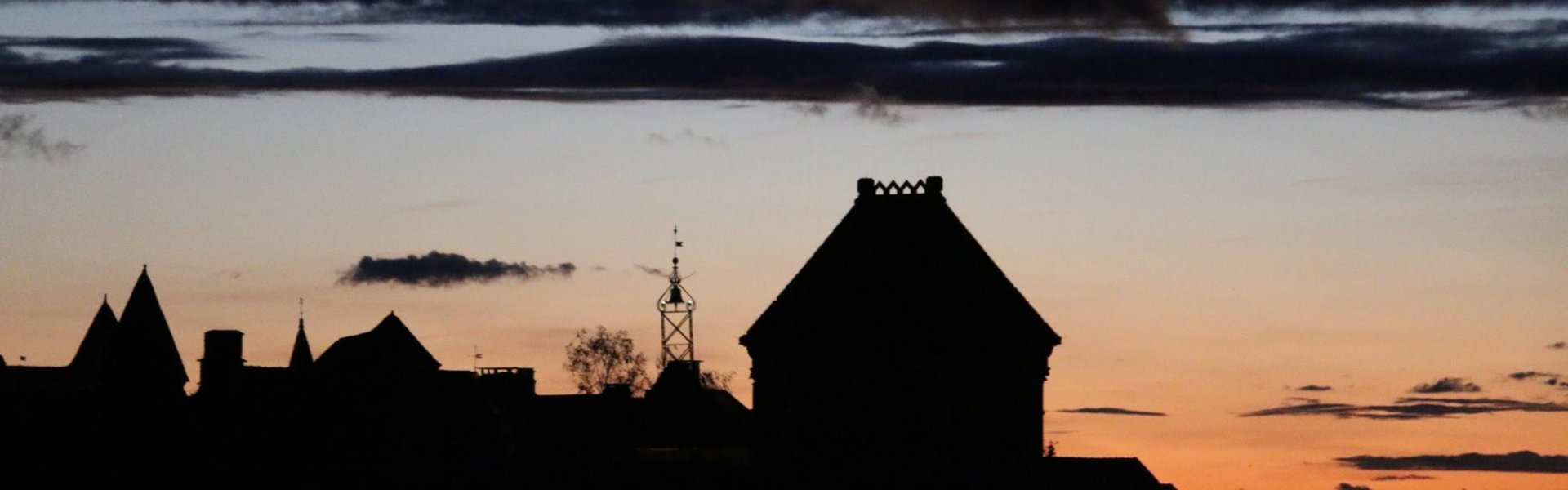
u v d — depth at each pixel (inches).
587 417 5226.4
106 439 5113.2
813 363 4224.9
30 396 5290.4
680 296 5861.2
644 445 5132.9
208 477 4970.5
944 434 4200.3
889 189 4269.2
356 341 5147.6
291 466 4943.4
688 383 5438.0
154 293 5944.9
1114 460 4495.6
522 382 5556.1
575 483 4694.9
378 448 4968.0
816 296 4239.7
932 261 4234.7
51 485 4985.2
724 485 4485.7
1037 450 4222.4
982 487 4192.9
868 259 4242.1
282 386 5142.7
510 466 4872.0
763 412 4247.0
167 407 5275.6
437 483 4874.5
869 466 4200.3
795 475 4212.6
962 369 4207.7
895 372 4207.7
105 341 6186.0
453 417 5029.5
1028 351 4232.3
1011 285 4247.0
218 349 5251.0
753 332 4259.4
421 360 5167.3
